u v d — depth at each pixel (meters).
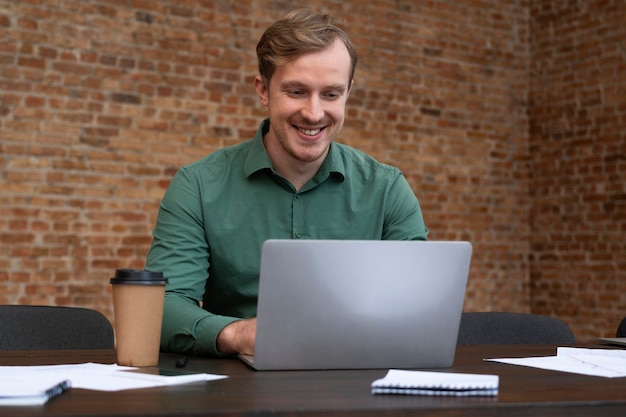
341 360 1.50
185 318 1.73
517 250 6.71
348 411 1.09
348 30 5.95
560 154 6.55
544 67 6.70
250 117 5.55
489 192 6.58
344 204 2.14
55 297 4.84
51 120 4.84
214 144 5.41
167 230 2.02
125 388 1.23
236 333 1.62
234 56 5.50
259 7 5.61
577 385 1.34
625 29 6.09
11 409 1.05
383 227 2.18
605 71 6.23
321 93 1.87
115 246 5.03
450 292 1.53
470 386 1.22
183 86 5.29
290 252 1.42
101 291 4.98
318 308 1.46
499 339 2.34
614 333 6.09
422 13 6.30
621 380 1.41
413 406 1.11
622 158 6.08
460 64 6.47
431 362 1.55
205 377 1.35
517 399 1.19
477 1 6.57
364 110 6.00
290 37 1.83
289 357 1.47
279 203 2.09
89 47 4.97
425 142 6.28
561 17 6.57
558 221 6.55
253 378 1.37
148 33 5.17
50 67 4.85
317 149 1.92
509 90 6.71
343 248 1.45
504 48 6.70
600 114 6.26
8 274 4.70
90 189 4.96
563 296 6.48
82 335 2.08
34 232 4.78
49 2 4.85
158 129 5.20
